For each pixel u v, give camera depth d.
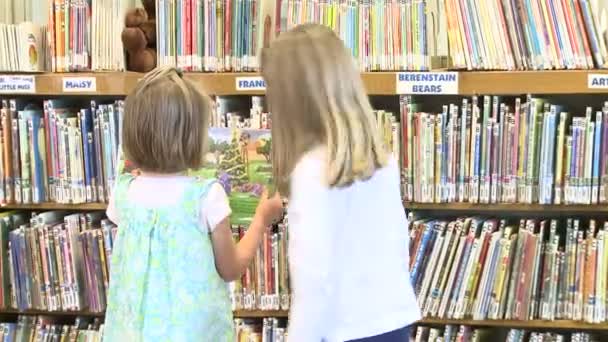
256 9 2.28
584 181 2.18
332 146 1.43
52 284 2.46
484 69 2.19
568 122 2.26
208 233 1.80
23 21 2.57
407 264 1.59
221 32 2.30
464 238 2.28
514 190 2.22
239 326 2.40
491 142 2.22
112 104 2.44
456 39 2.19
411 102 2.32
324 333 1.46
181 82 1.76
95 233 2.42
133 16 2.40
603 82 2.11
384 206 1.52
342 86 1.48
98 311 2.46
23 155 2.43
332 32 1.54
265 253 2.36
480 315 2.29
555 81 2.14
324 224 1.41
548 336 2.30
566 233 2.32
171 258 1.75
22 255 2.46
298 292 1.43
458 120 2.24
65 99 2.62
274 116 1.51
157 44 2.34
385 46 2.24
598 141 2.16
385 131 2.27
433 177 2.26
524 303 2.26
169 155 1.74
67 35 2.38
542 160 2.20
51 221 2.54
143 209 1.78
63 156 2.42
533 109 2.18
